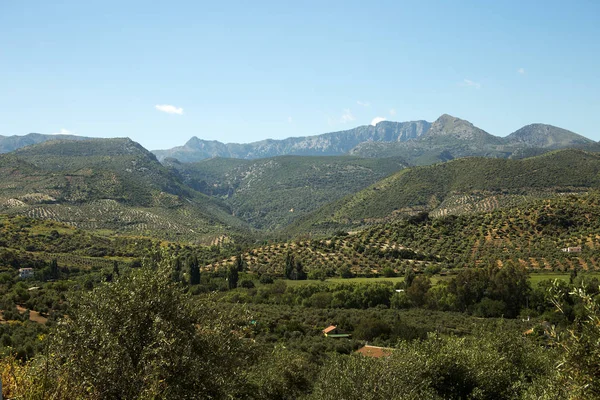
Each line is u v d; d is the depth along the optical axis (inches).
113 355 609.6
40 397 548.1
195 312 743.1
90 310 664.4
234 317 785.6
